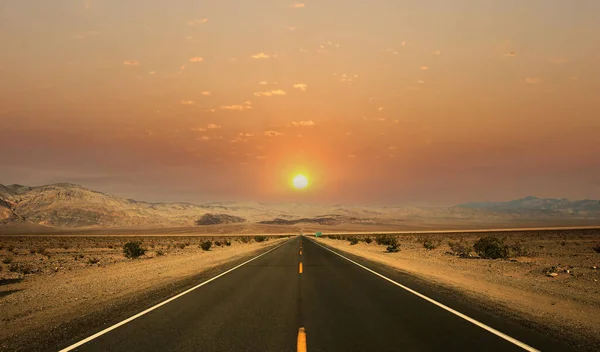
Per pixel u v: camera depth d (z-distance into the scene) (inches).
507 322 292.2
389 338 247.8
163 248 2047.2
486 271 701.3
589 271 701.3
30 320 323.3
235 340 245.1
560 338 247.4
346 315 320.5
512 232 4274.1
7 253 1631.4
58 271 848.9
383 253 1283.2
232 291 461.1
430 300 389.1
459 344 233.6
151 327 282.5
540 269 738.8
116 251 1795.0
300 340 243.6
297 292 449.4
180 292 454.9
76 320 314.5
